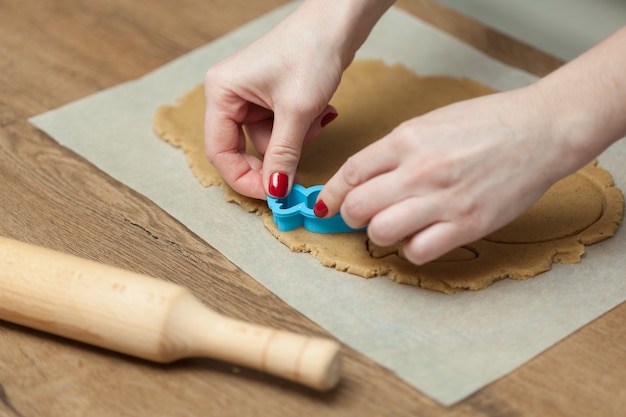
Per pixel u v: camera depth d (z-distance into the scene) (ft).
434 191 2.63
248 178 3.03
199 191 3.14
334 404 2.56
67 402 2.57
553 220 2.99
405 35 3.75
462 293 2.81
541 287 2.82
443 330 2.71
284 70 2.98
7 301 2.64
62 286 2.60
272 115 3.16
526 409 2.54
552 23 5.00
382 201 2.66
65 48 3.70
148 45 3.73
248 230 3.01
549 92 2.66
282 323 2.74
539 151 2.64
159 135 3.34
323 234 2.97
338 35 3.01
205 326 2.56
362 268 2.86
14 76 3.58
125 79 3.59
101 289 2.59
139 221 3.04
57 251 2.79
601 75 2.65
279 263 2.90
